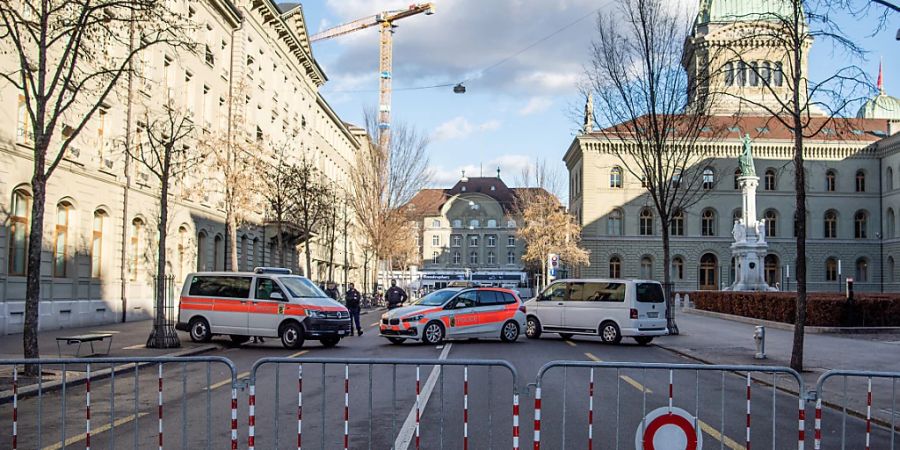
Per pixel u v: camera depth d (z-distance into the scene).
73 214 26.45
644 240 76.81
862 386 13.66
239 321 21.08
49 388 12.61
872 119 81.62
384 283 76.94
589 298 23.47
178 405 11.05
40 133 14.66
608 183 77.44
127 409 10.76
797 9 15.56
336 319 21.20
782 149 77.31
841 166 78.25
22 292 23.45
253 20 44.81
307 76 59.69
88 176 27.06
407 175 57.41
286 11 54.31
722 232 76.75
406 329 21.83
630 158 77.00
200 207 38.09
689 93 25.83
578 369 16.03
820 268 78.00
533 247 73.00
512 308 23.45
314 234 52.66
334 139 72.12
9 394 11.52
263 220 48.28
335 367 16.41
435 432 9.02
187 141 35.19
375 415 10.17
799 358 15.60
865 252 77.75
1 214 22.06
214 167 34.62
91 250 27.64
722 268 76.44
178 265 35.66
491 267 112.75
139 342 21.44
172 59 33.72
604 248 76.88
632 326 22.53
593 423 9.73
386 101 106.62
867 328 26.69
